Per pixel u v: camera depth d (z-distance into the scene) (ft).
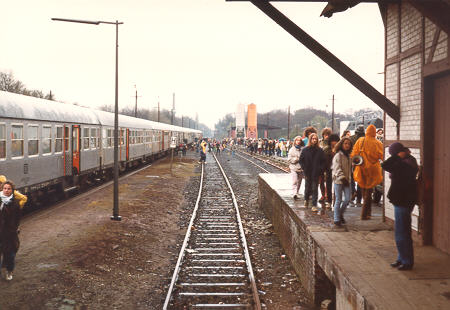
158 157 142.41
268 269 28.32
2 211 22.49
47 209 44.70
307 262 24.07
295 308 21.75
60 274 24.71
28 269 25.23
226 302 22.52
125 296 23.16
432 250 20.49
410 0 18.12
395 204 17.72
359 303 15.37
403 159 17.90
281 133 390.21
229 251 32.42
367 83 23.66
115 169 40.50
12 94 41.57
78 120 56.85
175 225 42.27
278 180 48.24
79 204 48.06
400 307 13.82
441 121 20.12
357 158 24.90
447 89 19.54
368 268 17.76
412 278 16.61
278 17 21.57
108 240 32.50
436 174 20.75
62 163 51.55
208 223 42.47
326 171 30.86
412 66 22.41
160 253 32.22
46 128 46.91
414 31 22.13
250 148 189.98
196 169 106.01
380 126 96.78
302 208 29.86
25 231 34.19
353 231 23.82
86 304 21.66
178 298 22.86
